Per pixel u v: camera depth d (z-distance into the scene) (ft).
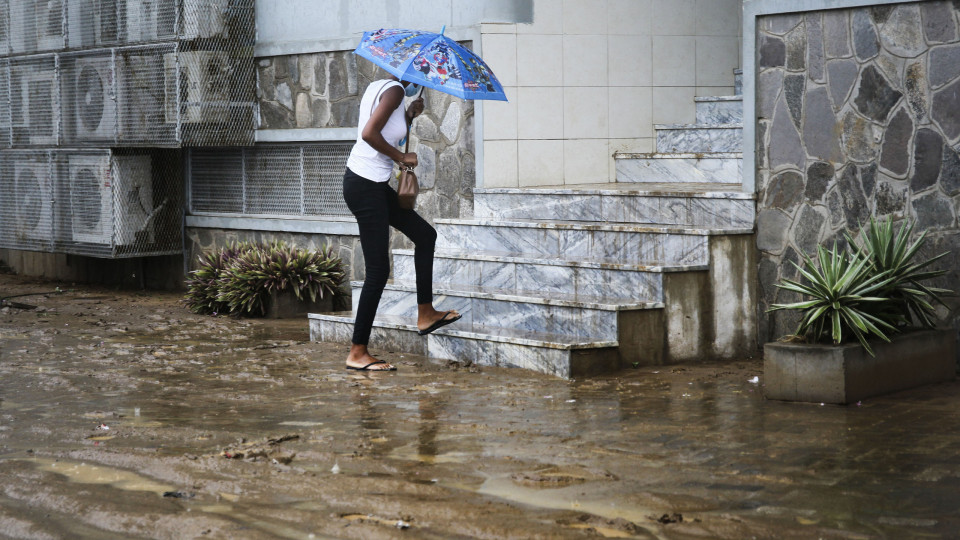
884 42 27.09
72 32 46.75
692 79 40.32
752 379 26.18
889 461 18.35
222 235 46.37
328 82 41.70
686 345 28.50
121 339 34.04
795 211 28.89
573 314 28.14
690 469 17.92
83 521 15.52
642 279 28.35
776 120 29.09
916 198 26.86
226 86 43.62
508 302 29.84
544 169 37.76
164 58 43.04
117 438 20.51
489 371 27.53
